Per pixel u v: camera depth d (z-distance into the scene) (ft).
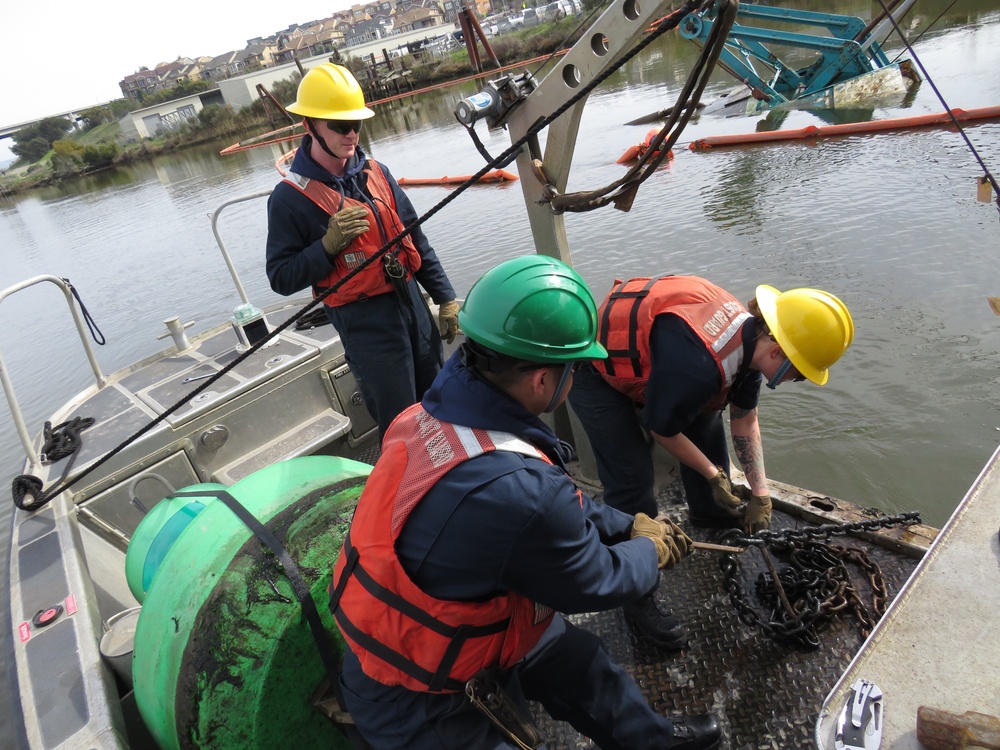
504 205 37.81
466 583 4.10
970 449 13.34
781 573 7.72
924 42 48.24
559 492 4.14
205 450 10.78
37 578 7.54
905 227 23.08
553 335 4.23
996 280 18.67
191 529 5.65
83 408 11.51
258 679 5.39
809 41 41.09
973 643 4.02
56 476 9.51
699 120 46.19
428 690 4.46
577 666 5.44
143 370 12.59
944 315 17.70
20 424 9.67
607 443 7.45
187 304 35.53
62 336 35.94
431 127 74.13
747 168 33.86
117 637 6.73
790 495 8.55
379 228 8.46
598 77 6.26
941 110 34.01
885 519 7.62
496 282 4.35
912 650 4.08
